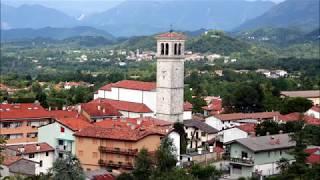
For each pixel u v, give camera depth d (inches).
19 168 5930.1
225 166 7165.4
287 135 7377.0
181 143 7716.5
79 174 5029.5
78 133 6811.0
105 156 6609.3
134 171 5634.8
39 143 6963.6
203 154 7465.6
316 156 6486.2
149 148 6599.4
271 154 6791.3
